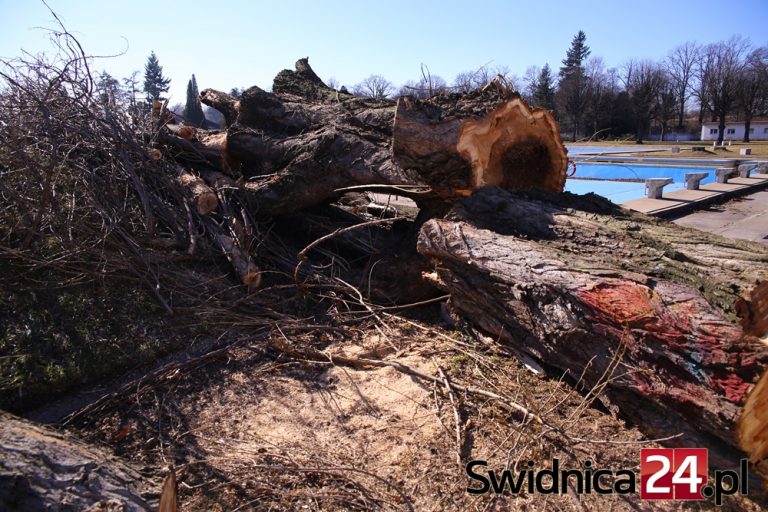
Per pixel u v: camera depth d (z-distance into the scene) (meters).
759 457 2.68
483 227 4.21
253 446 3.19
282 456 3.07
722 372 2.59
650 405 3.03
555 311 3.32
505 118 4.50
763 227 9.39
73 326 4.03
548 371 3.90
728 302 2.86
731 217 10.57
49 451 2.34
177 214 5.37
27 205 4.56
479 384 3.74
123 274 4.65
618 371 3.04
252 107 5.95
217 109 7.21
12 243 4.48
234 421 3.45
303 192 5.30
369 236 5.70
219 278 4.97
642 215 4.46
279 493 2.79
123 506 2.22
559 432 3.14
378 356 4.27
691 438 2.88
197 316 4.53
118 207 4.92
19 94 5.00
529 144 4.76
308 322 4.78
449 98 4.69
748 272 3.18
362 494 2.80
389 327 4.67
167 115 6.47
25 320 3.94
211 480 2.88
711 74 52.22
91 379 3.78
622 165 22.47
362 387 3.82
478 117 4.34
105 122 5.13
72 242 4.45
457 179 4.49
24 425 2.56
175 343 4.22
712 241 3.78
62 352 3.82
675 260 3.44
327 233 5.78
